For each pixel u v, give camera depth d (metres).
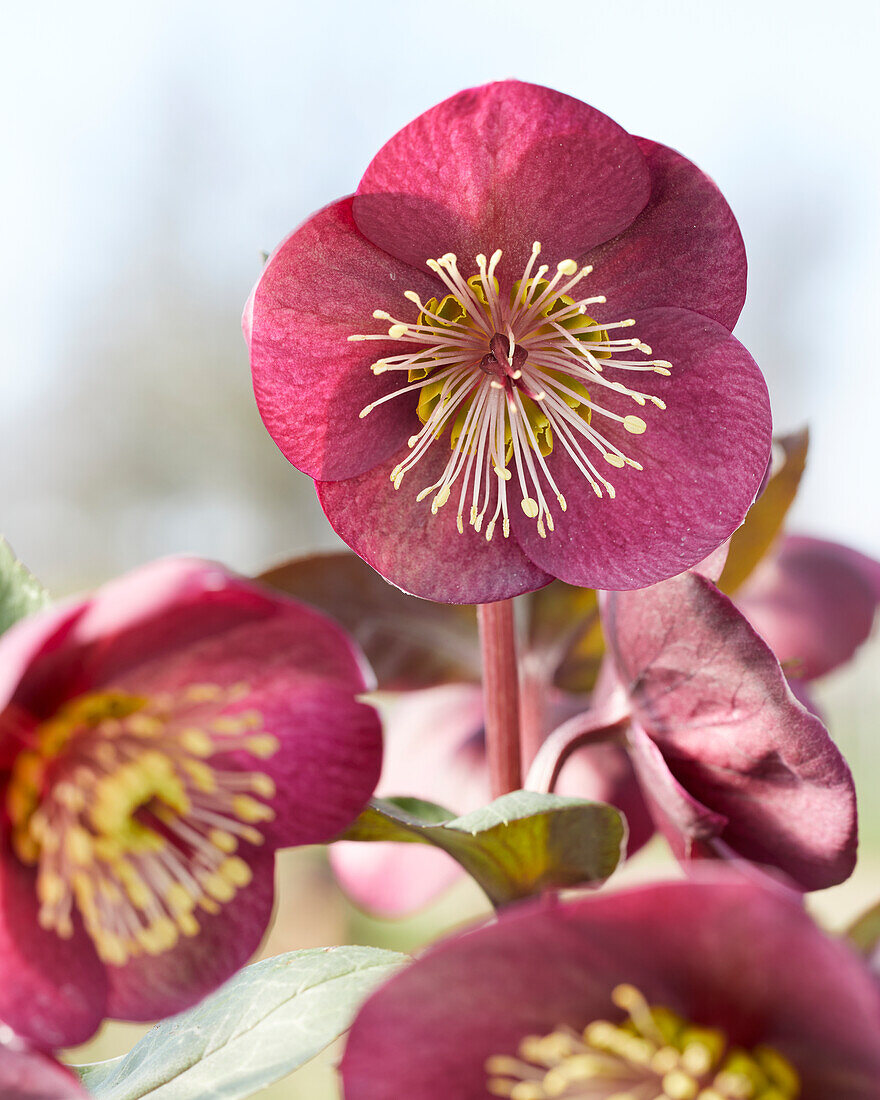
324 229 0.44
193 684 0.40
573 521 0.45
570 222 0.44
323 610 0.49
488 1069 0.39
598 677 0.50
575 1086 0.39
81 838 0.40
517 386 0.46
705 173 0.44
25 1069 0.39
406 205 0.44
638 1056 0.39
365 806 0.41
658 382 0.45
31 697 0.40
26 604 0.42
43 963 0.40
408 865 0.51
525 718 0.49
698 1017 0.39
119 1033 0.88
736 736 0.43
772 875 0.43
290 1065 0.41
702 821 0.43
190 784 0.41
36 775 0.40
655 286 0.45
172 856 0.41
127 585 0.38
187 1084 0.41
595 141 0.43
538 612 0.49
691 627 0.43
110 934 0.40
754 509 0.48
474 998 0.39
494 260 0.44
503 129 0.43
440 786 0.51
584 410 0.45
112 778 0.40
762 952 0.38
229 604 0.39
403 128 0.43
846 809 0.42
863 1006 0.38
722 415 0.44
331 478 0.44
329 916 0.97
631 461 0.45
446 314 0.45
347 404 0.44
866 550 0.54
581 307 0.44
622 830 0.42
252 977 0.42
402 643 0.50
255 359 0.44
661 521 0.45
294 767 0.41
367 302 0.44
